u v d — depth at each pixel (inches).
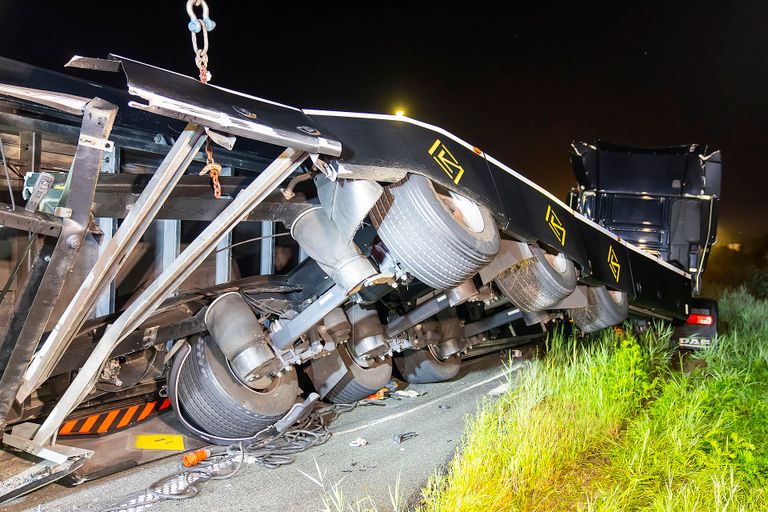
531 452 185.2
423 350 278.4
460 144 196.9
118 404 207.5
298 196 173.9
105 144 124.8
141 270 207.5
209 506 157.1
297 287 199.6
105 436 199.9
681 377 294.0
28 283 130.5
